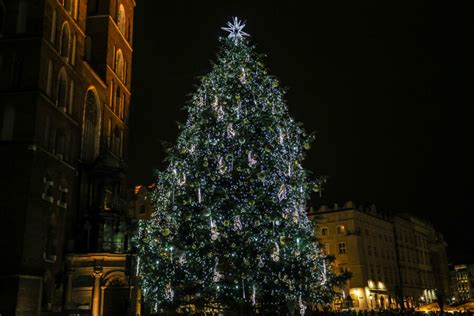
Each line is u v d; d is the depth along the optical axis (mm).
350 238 86500
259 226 32969
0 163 41531
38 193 42031
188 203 34656
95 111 57062
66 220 47500
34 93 42938
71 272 46469
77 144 51000
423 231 124062
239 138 34156
